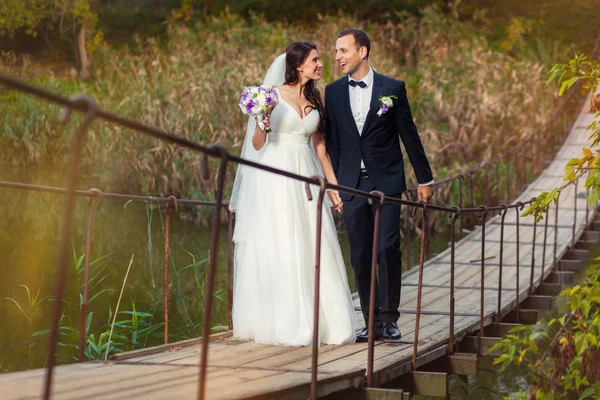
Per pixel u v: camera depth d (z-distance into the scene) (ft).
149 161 53.31
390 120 17.65
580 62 17.12
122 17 115.34
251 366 14.62
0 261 36.47
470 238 40.83
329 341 17.54
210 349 16.75
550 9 112.37
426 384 16.40
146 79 64.54
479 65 66.54
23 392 11.52
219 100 55.11
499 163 55.93
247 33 75.87
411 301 25.76
